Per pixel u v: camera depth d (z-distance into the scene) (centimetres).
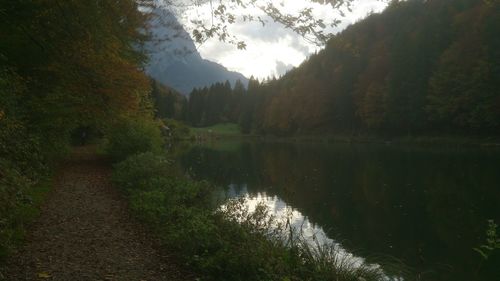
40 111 1122
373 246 903
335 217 1154
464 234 998
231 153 3841
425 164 2394
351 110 6869
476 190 1503
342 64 6956
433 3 5525
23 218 686
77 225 723
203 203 886
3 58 776
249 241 557
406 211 1234
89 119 1259
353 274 538
